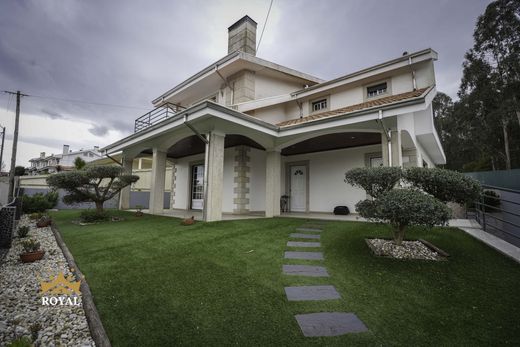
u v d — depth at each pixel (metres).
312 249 4.66
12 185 13.04
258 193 10.88
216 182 7.20
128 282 3.25
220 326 2.29
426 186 4.44
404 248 4.38
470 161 26.06
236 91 10.84
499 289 2.99
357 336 2.16
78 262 4.06
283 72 11.12
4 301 2.96
